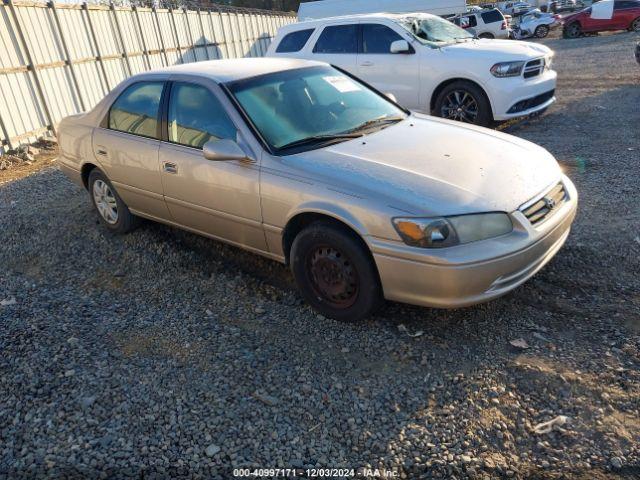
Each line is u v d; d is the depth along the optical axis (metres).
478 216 3.23
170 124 4.54
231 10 23.11
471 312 3.72
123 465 2.65
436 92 8.52
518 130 8.55
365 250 3.42
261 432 2.81
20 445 2.82
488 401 2.92
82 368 3.39
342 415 2.90
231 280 4.47
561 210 3.68
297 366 3.31
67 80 11.16
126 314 4.05
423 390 3.04
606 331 3.41
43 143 10.05
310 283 3.79
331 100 4.55
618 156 6.66
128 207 5.27
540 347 3.32
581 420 2.75
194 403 3.04
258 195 3.86
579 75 13.70
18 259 5.16
